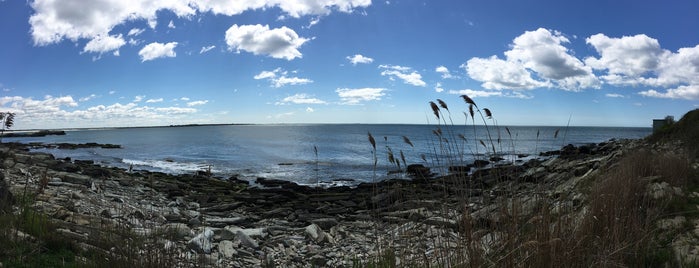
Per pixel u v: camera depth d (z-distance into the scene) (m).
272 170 33.03
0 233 5.62
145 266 4.68
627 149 15.16
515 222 4.37
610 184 6.65
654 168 10.02
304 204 18.03
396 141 62.78
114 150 59.53
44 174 7.93
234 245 9.23
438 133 5.05
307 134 113.56
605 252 4.50
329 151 49.78
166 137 110.31
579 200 6.73
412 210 6.24
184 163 39.44
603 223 5.18
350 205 17.44
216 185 23.44
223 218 13.80
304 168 33.78
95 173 22.41
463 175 5.04
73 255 5.64
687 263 5.16
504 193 5.02
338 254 9.32
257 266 8.17
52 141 93.25
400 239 5.91
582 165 17.22
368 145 58.81
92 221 7.76
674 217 6.68
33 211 6.93
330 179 27.83
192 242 8.09
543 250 4.12
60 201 11.07
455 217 4.80
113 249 5.31
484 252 4.27
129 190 17.62
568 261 4.23
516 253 4.18
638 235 5.32
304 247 9.96
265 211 16.39
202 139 91.38
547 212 4.47
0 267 4.76
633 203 6.32
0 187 7.48
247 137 97.62
